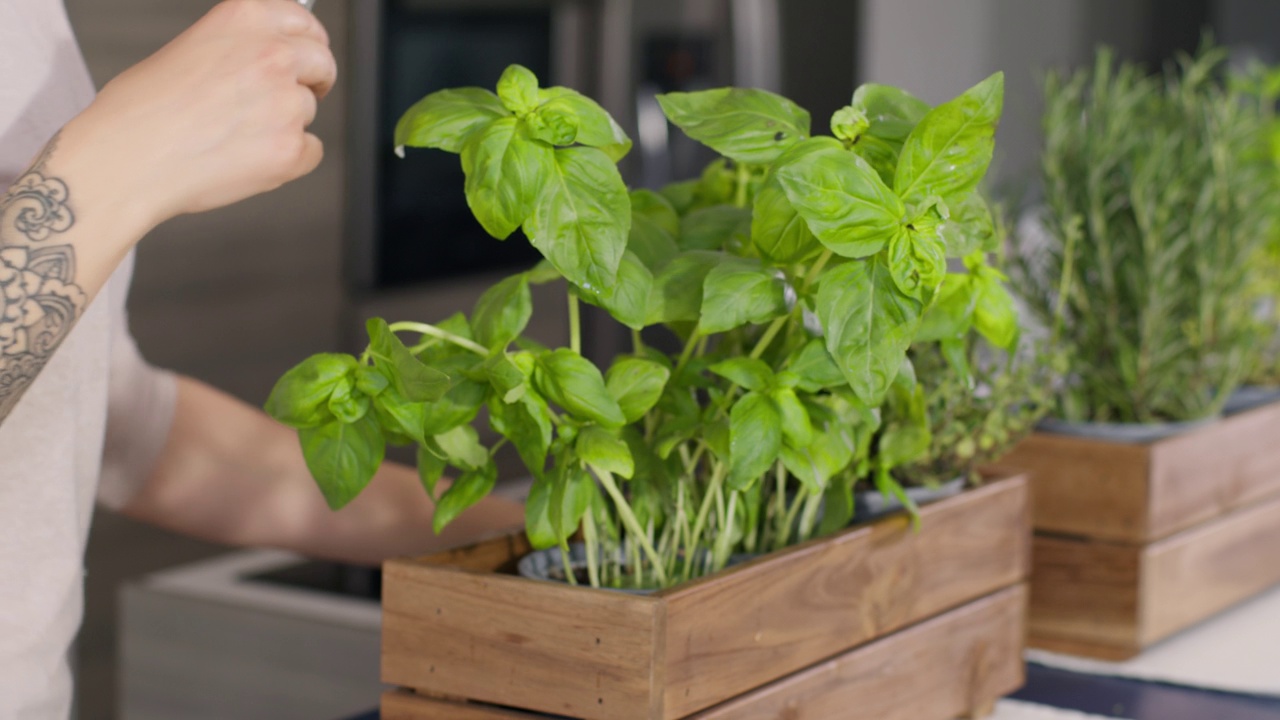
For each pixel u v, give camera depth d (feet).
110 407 6.07
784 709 4.74
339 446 4.51
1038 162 6.56
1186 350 6.33
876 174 4.33
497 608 4.59
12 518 5.28
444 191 15.96
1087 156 6.35
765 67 19.86
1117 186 6.39
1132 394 6.20
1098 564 5.95
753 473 4.52
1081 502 5.99
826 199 4.31
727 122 4.50
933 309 4.87
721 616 4.57
